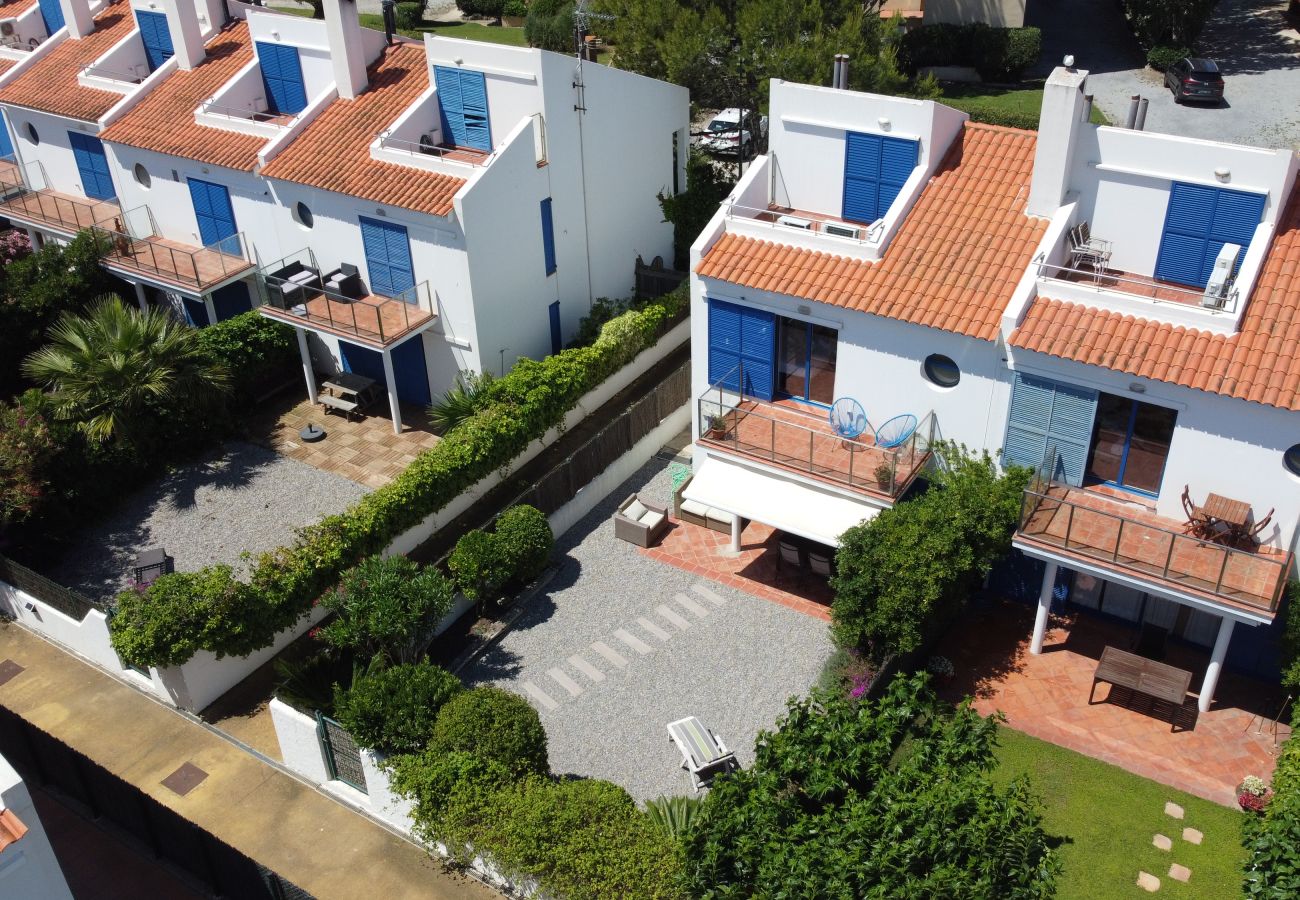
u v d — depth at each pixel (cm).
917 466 2397
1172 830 1977
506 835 1731
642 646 2439
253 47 3678
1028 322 2200
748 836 1625
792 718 1861
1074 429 2236
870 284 2366
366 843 1988
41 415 2834
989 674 2333
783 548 2609
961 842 1578
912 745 2108
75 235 3778
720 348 2633
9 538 2716
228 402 3250
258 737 2245
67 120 3834
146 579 2567
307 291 3172
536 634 2486
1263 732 2164
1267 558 2016
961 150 2539
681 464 3081
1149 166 2264
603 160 3391
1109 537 2170
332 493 2955
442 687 2020
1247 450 2067
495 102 3169
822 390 2575
